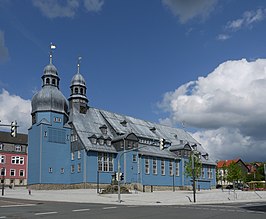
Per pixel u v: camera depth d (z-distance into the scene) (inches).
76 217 866.1
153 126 3725.4
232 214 960.9
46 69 2861.7
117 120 3287.4
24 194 2160.4
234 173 3710.6
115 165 2886.3
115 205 1386.6
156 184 3090.6
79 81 3097.9
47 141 2699.3
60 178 2716.5
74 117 2920.8
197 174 3154.5
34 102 2802.7
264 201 1868.8
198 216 899.4
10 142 3752.5
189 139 4077.3
